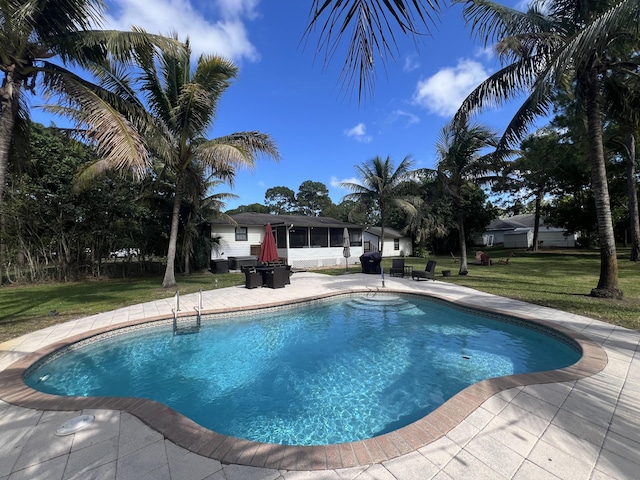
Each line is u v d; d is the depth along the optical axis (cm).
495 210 3028
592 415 280
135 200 1350
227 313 759
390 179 2023
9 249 1230
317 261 2012
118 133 556
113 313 720
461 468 217
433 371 477
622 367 379
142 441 253
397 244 3028
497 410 289
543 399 308
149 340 623
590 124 752
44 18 538
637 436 250
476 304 758
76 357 527
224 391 431
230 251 1866
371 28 139
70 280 1351
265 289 1070
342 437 327
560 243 3441
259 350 578
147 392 429
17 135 641
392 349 571
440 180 1318
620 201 1955
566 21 735
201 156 1009
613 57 749
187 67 1035
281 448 241
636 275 1130
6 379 375
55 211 1243
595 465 219
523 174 2369
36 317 685
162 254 1672
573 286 972
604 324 561
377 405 388
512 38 677
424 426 266
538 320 593
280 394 420
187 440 252
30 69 541
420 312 816
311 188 6184
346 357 541
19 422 284
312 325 726
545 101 816
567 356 500
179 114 1016
